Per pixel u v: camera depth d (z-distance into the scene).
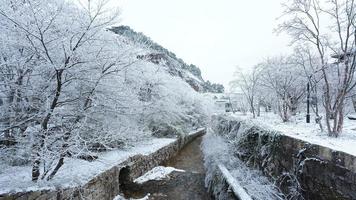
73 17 5.35
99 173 6.62
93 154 5.63
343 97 6.12
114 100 6.37
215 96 47.84
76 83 5.79
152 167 11.61
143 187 9.27
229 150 9.95
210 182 9.26
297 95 12.08
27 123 5.23
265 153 7.02
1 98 5.17
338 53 6.58
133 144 11.44
